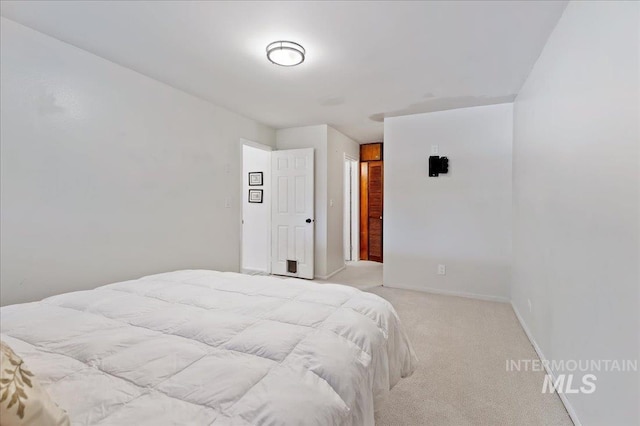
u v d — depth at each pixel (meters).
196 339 1.07
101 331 1.12
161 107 2.98
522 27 2.04
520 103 3.11
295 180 4.61
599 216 1.35
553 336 1.93
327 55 2.45
